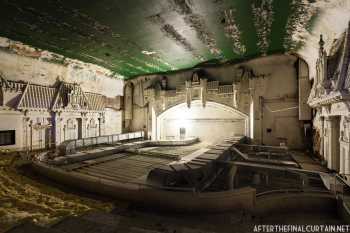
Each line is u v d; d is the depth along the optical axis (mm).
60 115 15992
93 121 19062
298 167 10180
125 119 23094
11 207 4973
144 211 5848
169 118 21047
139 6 8586
